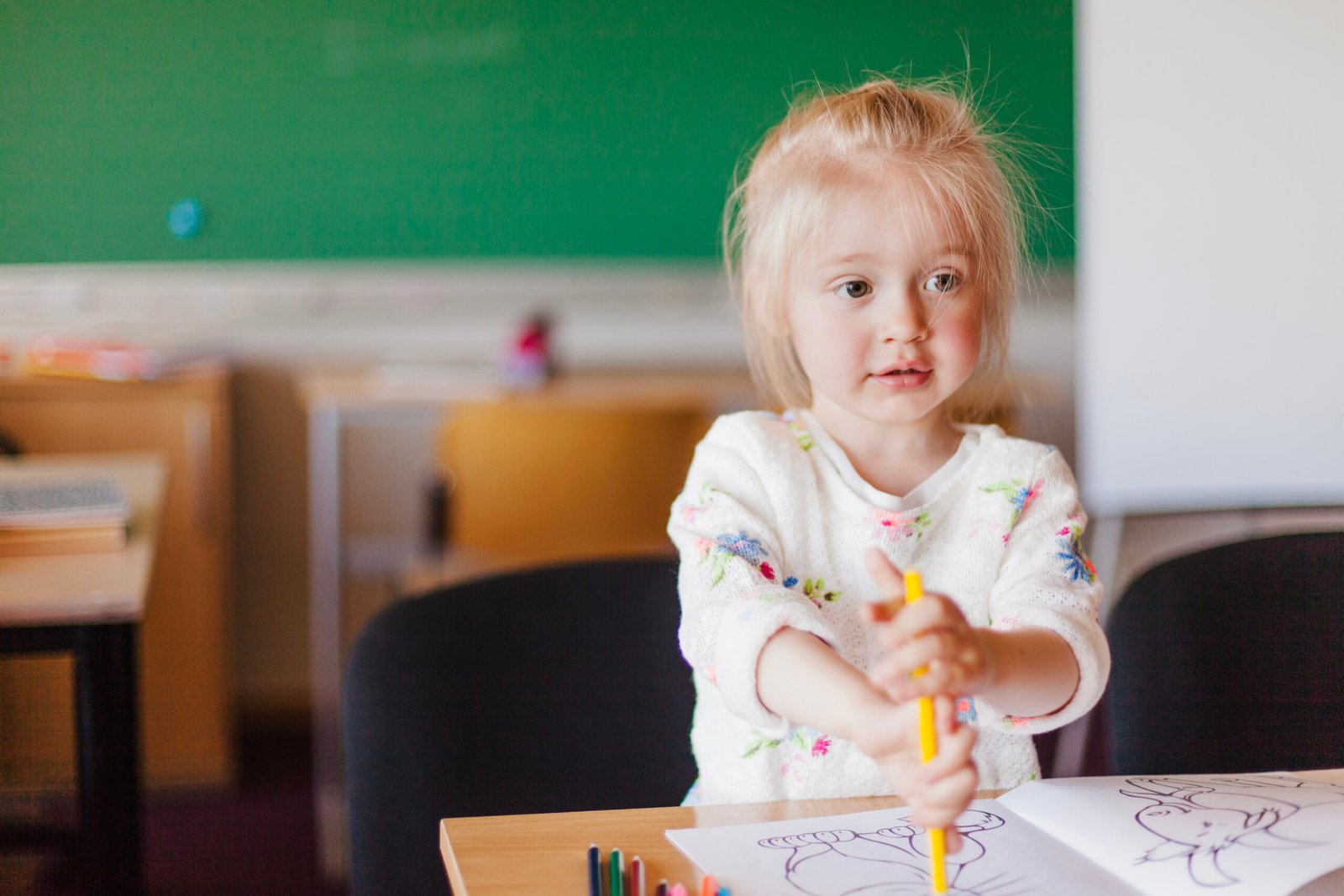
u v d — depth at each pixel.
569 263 2.81
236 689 2.93
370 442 2.92
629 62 2.77
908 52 2.81
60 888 1.69
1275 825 0.61
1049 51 2.79
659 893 0.57
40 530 1.27
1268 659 0.99
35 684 2.17
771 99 2.80
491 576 0.96
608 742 0.94
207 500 2.45
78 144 2.58
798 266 0.79
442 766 0.88
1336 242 1.97
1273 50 1.97
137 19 2.56
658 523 2.13
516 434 2.06
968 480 0.85
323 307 2.82
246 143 2.64
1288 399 2.03
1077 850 0.62
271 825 2.36
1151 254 2.10
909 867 0.60
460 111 2.72
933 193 0.76
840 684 0.61
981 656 0.54
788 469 0.84
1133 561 2.01
